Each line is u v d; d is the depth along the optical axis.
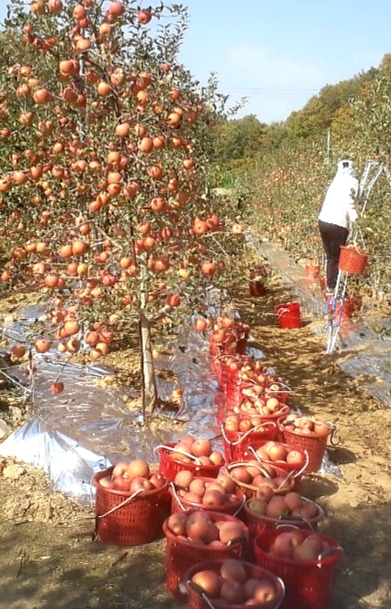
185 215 6.17
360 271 8.20
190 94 6.82
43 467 5.48
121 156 5.46
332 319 9.34
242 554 3.88
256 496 4.48
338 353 9.29
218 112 7.04
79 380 7.25
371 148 11.51
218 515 4.05
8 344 8.41
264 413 5.79
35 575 4.14
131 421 6.22
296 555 3.70
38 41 5.81
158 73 6.04
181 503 4.25
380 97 11.91
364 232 9.30
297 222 16.64
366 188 10.26
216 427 6.27
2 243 8.46
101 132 5.93
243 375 6.53
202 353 8.48
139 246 5.48
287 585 3.69
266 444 5.07
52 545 4.48
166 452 4.89
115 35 5.73
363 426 6.84
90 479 5.23
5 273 7.92
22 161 7.63
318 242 14.45
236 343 7.62
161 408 6.66
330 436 6.19
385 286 11.73
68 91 5.50
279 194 19.08
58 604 3.88
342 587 4.15
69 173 6.41
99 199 5.56
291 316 10.84
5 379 7.08
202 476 4.73
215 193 7.02
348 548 4.59
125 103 5.64
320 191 14.66
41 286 7.29
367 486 5.48
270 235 19.19
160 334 6.91
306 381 8.26
